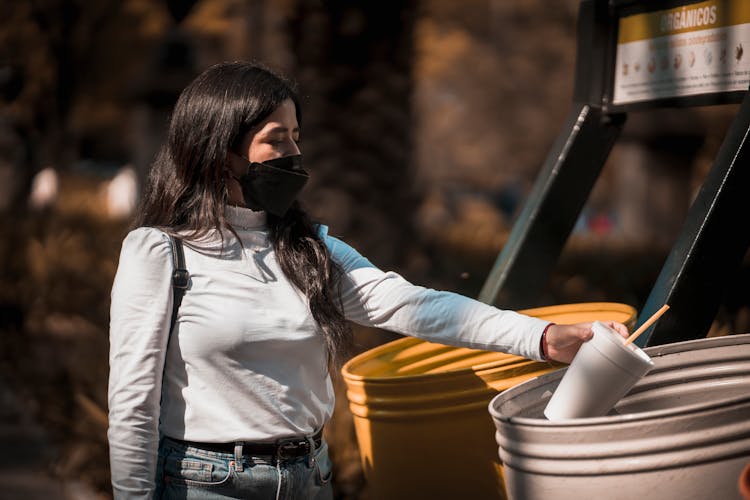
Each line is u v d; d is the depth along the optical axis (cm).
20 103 2064
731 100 358
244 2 1697
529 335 287
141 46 2072
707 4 364
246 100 282
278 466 275
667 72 386
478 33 2816
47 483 598
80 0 1970
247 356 273
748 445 237
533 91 2955
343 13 898
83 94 2252
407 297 299
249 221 288
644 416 234
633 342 334
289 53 920
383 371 362
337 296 306
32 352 902
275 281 283
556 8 2777
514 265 417
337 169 905
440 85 3020
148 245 275
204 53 1886
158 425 275
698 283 332
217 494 271
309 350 282
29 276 1138
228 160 288
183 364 274
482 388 314
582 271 977
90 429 617
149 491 270
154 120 1877
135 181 1922
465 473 320
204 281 275
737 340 296
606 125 422
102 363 730
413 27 920
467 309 296
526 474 251
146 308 271
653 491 237
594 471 239
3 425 734
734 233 333
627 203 1349
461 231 1453
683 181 1306
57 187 2278
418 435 319
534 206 421
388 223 915
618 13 413
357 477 483
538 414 291
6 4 1942
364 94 905
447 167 3309
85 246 1316
